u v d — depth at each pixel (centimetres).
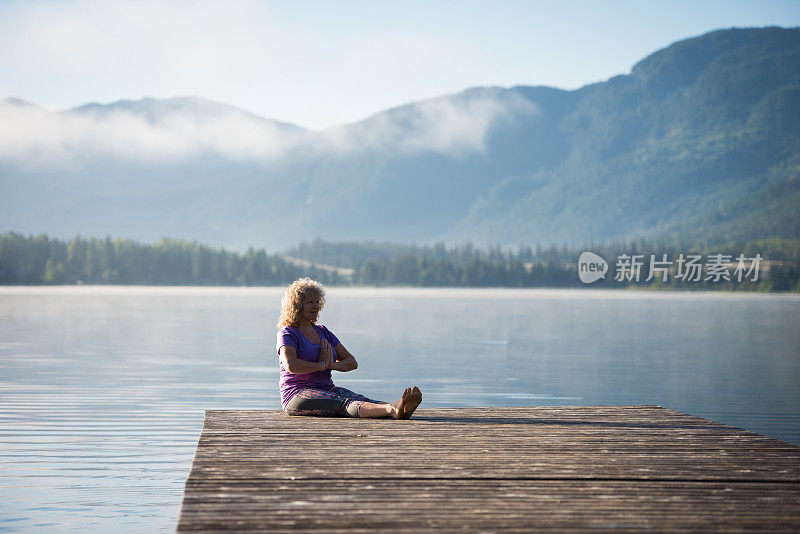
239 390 1602
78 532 683
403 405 738
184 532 412
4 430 1138
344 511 452
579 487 509
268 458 585
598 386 1780
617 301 11344
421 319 5338
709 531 420
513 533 414
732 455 608
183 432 1124
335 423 741
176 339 3164
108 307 6975
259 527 421
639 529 423
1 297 10412
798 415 1393
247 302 8981
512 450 620
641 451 620
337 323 4769
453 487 506
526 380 1878
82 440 1062
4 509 745
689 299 12775
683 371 2139
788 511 458
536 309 7694
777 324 5056
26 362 2181
